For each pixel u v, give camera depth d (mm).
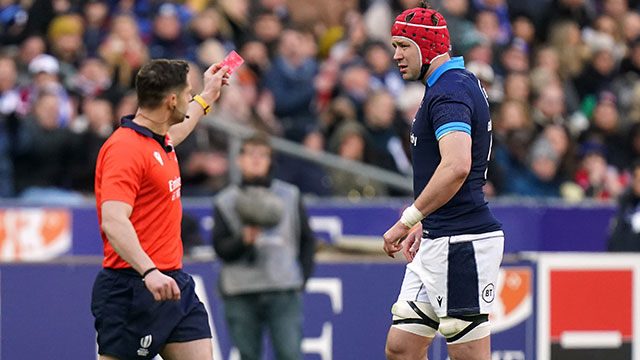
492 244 16625
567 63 45750
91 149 32844
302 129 37250
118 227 15750
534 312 25578
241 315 24609
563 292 25688
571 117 43500
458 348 16891
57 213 31234
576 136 41000
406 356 17297
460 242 16516
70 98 34719
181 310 16859
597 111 40938
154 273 15633
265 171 24812
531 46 47125
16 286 24641
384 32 45219
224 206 24656
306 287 25734
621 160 40719
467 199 16500
